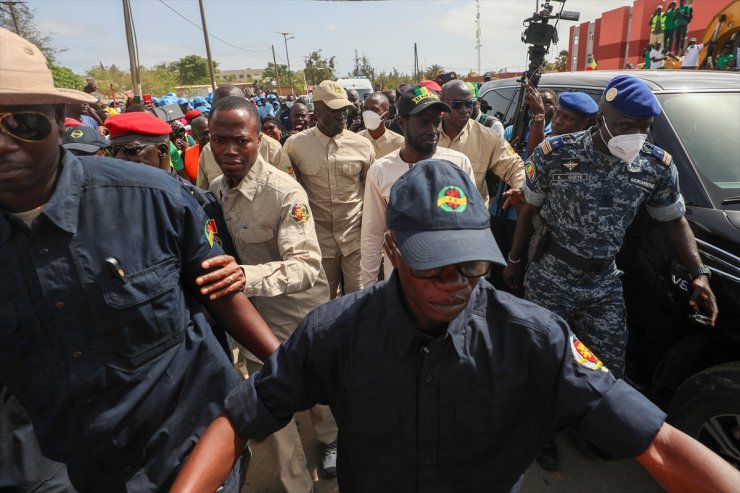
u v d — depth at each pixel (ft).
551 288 6.97
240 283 4.18
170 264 3.74
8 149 2.86
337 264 10.23
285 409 3.18
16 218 3.18
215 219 6.28
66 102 3.08
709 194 6.70
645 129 5.99
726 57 16.19
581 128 8.93
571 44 76.64
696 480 2.55
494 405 3.10
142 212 3.56
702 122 7.54
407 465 3.29
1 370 3.50
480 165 9.98
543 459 7.53
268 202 6.16
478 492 3.38
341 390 3.22
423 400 3.08
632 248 7.16
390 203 2.90
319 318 3.22
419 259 2.64
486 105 14.84
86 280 3.34
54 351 3.43
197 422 4.10
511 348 3.04
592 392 2.87
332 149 9.64
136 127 6.62
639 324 7.22
